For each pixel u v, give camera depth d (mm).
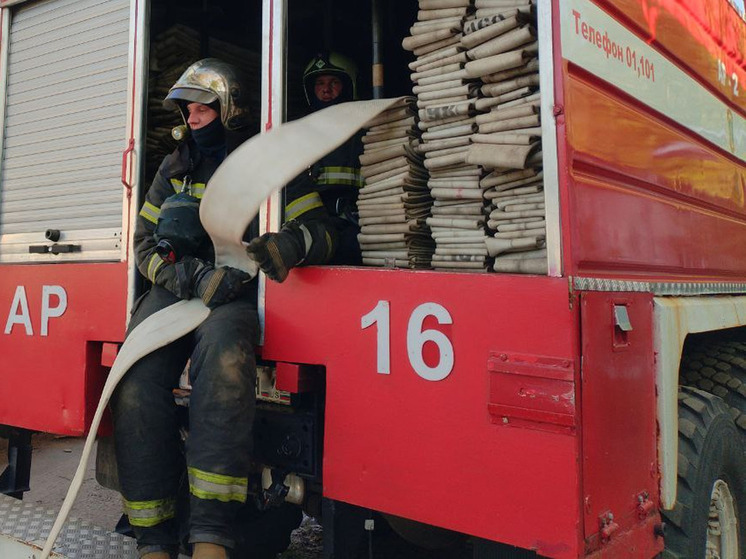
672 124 2529
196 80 2363
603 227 1824
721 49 3234
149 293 2352
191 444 1856
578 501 1521
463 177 1930
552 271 1611
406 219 2100
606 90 1938
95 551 2246
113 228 2639
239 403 1879
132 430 2025
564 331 1552
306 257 2021
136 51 2607
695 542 2096
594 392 1610
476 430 1677
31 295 2883
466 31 1896
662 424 1946
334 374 1956
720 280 3059
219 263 2172
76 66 2857
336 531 2111
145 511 1998
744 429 2723
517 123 1756
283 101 2162
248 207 1776
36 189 2982
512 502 1611
